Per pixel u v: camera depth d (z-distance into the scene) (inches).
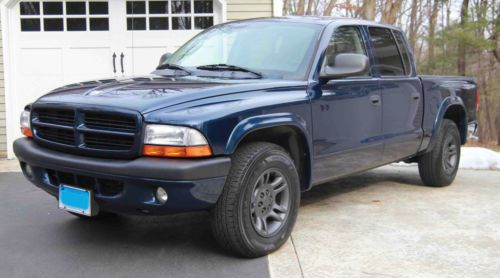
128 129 133.7
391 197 228.1
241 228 142.6
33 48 339.6
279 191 154.3
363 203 216.5
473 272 142.9
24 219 190.4
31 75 341.1
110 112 134.7
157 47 346.9
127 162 132.4
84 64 343.9
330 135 172.9
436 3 805.9
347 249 158.9
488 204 217.3
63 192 147.2
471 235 174.9
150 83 156.4
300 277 137.6
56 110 147.6
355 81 184.9
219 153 135.0
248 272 140.5
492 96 756.0
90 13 341.4
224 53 188.7
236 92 146.4
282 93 156.3
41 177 154.6
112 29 342.3
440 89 238.1
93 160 137.3
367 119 190.1
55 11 339.6
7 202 215.9
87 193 140.1
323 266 145.2
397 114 207.9
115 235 171.8
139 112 131.4
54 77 342.6
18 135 340.8
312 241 165.8
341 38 187.8
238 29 197.9
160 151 130.3
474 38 677.9
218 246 160.2
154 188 131.9
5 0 330.0
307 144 163.0
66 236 170.7
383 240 167.9
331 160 175.2
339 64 167.9
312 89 165.6
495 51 717.3
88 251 156.6
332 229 178.9
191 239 167.5
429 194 235.3
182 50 204.1
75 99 145.0
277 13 342.3
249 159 142.7
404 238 170.4
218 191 135.9
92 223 185.5
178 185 128.6
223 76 170.4
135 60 346.3
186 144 129.5
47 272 140.9
